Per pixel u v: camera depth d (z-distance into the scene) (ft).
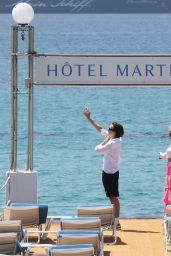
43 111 305.73
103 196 164.35
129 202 157.79
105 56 92.12
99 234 72.18
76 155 213.05
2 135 252.83
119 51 611.47
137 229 89.81
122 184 175.01
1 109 308.40
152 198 161.17
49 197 162.09
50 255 66.95
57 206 154.30
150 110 309.42
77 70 92.17
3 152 222.28
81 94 350.84
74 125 273.33
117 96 344.49
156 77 92.53
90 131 259.39
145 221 93.66
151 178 181.47
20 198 91.76
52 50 613.52
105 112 305.32
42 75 91.86
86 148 225.35
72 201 159.33
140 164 197.88
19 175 91.66
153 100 334.44
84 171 190.39
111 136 88.28
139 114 301.22
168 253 80.12
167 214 80.53
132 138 242.78
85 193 166.71
